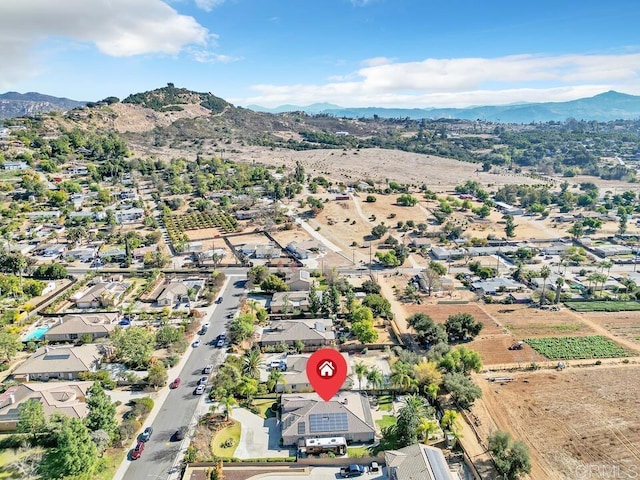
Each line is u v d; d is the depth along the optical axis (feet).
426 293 593.42
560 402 363.76
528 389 381.81
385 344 450.30
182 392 373.20
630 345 459.73
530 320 517.55
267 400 364.79
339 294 543.80
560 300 570.46
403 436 312.50
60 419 313.94
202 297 566.36
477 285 608.60
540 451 308.81
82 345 433.07
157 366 382.83
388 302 522.88
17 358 421.18
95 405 307.78
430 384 362.94
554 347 453.58
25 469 283.38
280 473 291.17
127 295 571.69
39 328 479.82
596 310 545.44
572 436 323.98
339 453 305.73
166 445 312.91
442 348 408.67
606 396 371.97
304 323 460.55
